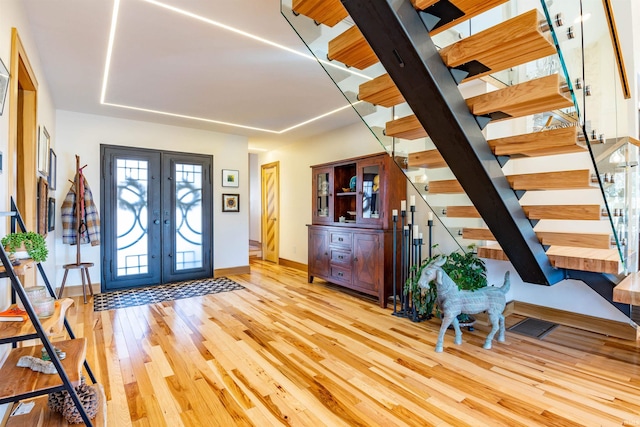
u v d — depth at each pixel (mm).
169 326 3152
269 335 2934
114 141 4570
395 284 3625
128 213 4676
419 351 2615
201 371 2283
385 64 1704
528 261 2580
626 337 2869
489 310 2701
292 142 6227
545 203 3305
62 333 2957
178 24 2340
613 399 1965
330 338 2871
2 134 1721
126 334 2949
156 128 4887
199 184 5273
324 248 4750
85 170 4363
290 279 5277
